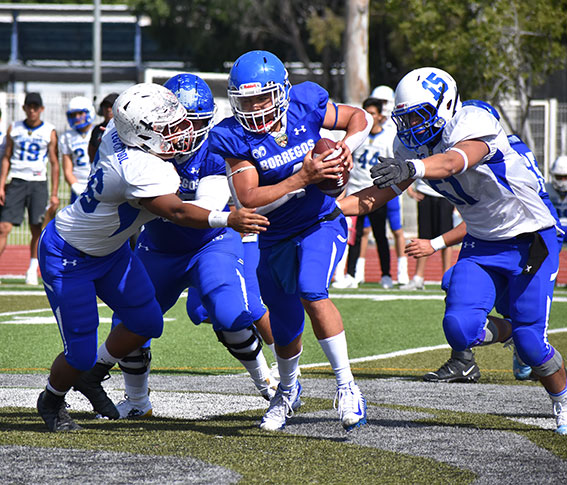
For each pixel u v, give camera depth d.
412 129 15.37
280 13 119.00
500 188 15.50
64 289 14.98
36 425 15.91
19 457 13.16
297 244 15.78
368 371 23.77
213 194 16.70
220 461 13.07
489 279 15.89
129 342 16.27
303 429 15.77
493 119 15.23
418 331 30.81
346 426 15.10
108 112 29.08
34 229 43.66
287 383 16.09
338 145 15.11
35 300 38.31
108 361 16.42
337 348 15.34
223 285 16.94
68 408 18.12
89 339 15.17
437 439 14.80
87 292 15.09
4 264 58.03
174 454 13.49
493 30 69.00
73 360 15.09
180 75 16.97
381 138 40.47
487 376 22.97
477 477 12.30
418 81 15.23
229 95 15.04
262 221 14.01
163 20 123.12
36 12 147.38
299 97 15.55
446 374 21.89
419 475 12.40
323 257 15.59
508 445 14.33
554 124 70.94
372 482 12.01
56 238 15.00
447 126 15.12
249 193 14.87
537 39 70.62
